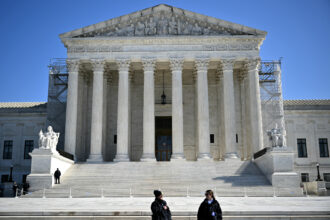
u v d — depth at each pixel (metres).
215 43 50.88
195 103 54.56
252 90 49.69
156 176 41.38
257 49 50.56
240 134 55.16
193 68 54.88
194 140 56.72
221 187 37.12
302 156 61.81
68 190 36.28
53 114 56.25
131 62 52.19
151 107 49.41
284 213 19.95
